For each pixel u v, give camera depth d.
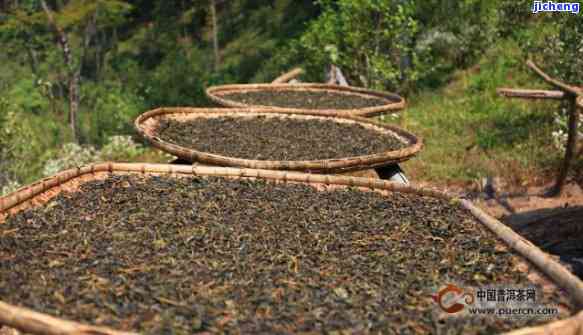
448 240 3.02
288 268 2.63
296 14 26.58
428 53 12.19
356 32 11.11
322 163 4.22
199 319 2.12
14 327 1.96
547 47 9.02
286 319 2.17
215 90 7.58
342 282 2.50
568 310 2.29
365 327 2.12
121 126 16.06
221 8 31.28
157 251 2.75
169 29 31.55
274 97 7.43
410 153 4.66
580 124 8.01
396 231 3.12
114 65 26.03
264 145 4.88
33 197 3.36
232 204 3.45
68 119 19.30
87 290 2.31
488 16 12.66
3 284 2.30
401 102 6.92
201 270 2.56
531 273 2.63
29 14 21.81
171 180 3.83
